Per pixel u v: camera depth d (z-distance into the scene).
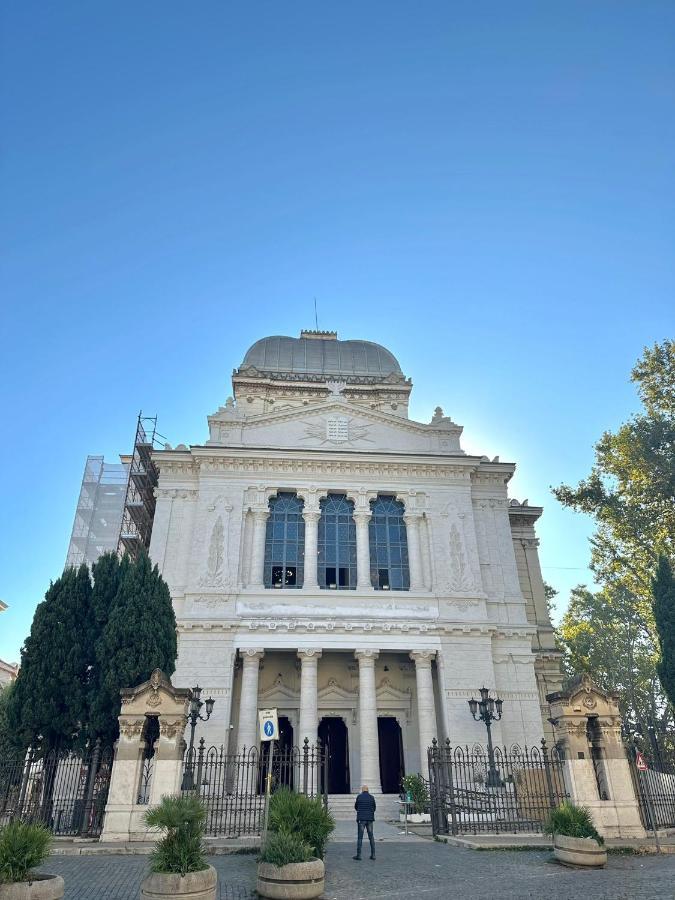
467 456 38.91
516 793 24.20
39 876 10.26
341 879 13.80
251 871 14.29
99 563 27.97
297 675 34.88
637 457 37.56
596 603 58.28
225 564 34.75
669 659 29.19
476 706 30.97
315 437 39.47
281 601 34.09
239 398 47.53
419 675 33.41
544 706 37.16
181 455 38.16
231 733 32.00
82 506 46.53
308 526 36.69
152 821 11.21
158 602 26.23
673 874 13.94
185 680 31.75
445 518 37.72
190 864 10.88
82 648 25.39
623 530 39.16
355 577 36.41
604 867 14.97
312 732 31.73
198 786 19.92
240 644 32.75
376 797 30.05
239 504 36.50
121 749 18.70
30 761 23.06
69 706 23.91
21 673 24.45
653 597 31.03
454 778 30.56
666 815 21.25
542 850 17.41
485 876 14.01
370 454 38.28
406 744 34.25
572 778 19.42
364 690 32.75
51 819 20.70
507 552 38.38
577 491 41.06
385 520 38.22
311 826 13.68
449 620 34.47
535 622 40.12
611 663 55.16
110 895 11.90
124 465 48.00
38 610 25.38
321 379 49.00
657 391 38.84
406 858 16.56
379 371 50.66
